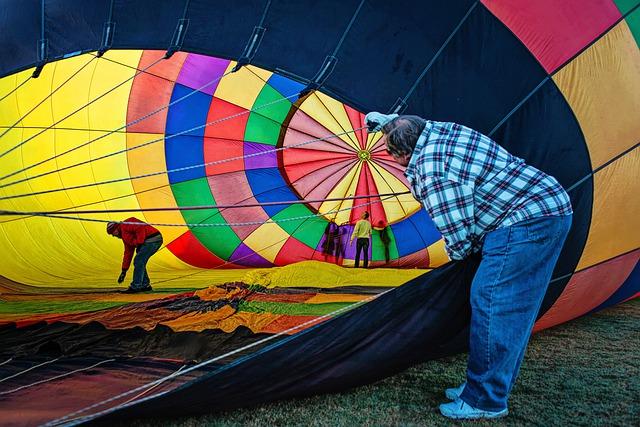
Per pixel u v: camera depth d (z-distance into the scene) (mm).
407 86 3381
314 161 8797
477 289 2711
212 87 7703
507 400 2928
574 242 3309
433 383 3260
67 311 5062
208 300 5387
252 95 7914
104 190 7934
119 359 3580
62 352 3730
